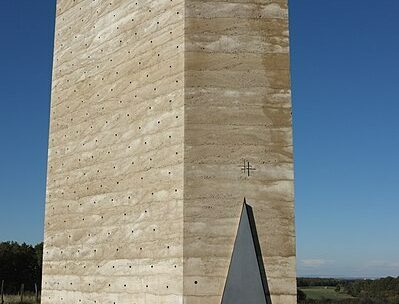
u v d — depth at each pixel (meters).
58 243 21.70
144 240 17.72
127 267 18.22
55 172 22.67
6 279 71.50
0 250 73.00
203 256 16.17
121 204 19.02
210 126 17.09
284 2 18.22
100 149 20.47
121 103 19.84
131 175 18.80
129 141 19.17
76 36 22.83
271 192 16.91
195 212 16.44
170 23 18.30
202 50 17.59
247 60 17.69
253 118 17.33
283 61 17.83
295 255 16.58
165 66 18.17
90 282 19.70
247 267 16.00
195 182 16.66
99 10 21.75
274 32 17.98
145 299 17.25
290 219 16.81
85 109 21.62
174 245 16.52
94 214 20.16
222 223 16.48
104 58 21.03
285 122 17.44
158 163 17.73
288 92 17.62
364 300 57.66
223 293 15.85
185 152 16.83
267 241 16.55
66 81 22.98
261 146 17.17
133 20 19.89
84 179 20.98
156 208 17.48
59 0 24.34
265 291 16.17
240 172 16.91
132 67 19.58
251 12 18.02
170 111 17.66
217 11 17.89
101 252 19.47
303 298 60.88
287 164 17.17
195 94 17.27
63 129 22.69
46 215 22.70
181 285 15.95
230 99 17.34
